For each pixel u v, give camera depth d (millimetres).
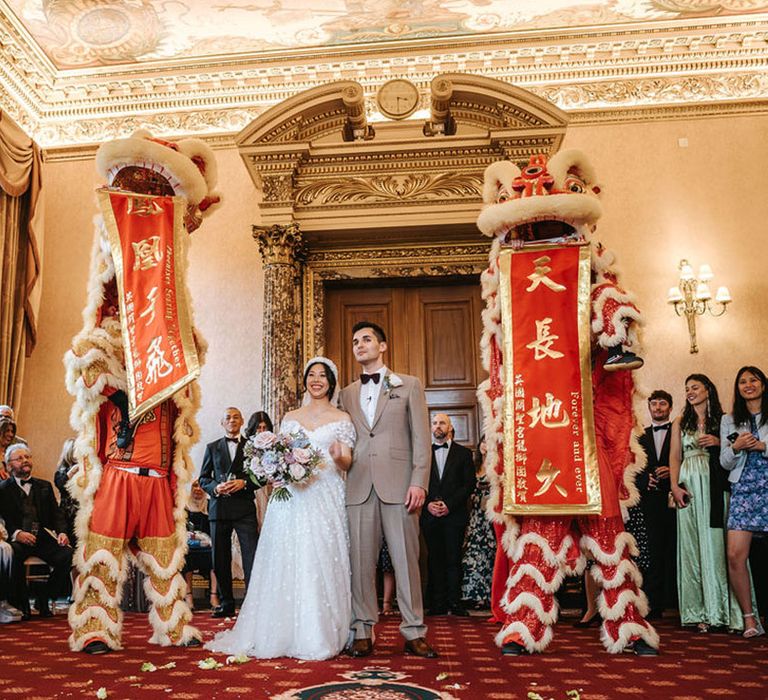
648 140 8594
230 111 9156
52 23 8320
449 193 7891
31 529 6422
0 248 8195
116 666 3664
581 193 4445
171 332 4500
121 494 4332
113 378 4391
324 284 8438
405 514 4133
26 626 5574
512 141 7684
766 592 5582
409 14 8367
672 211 8367
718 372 7969
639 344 4168
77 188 9125
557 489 4074
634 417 4277
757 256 8195
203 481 6410
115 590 4254
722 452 5188
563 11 8383
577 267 4309
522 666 3617
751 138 8508
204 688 3111
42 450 8461
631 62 8875
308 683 3213
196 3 8078
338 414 4422
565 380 4223
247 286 8594
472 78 7711
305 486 4258
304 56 8953
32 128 9234
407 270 8258
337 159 7941
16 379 8273
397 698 2873
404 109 8117
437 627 5430
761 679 3285
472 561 6609
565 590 7008
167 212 4691
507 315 4414
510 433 4254
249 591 4246
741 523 4961
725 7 8289
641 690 3035
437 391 8336
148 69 9086
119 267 4535
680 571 5508
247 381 8336
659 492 6055
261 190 8219
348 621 4121
